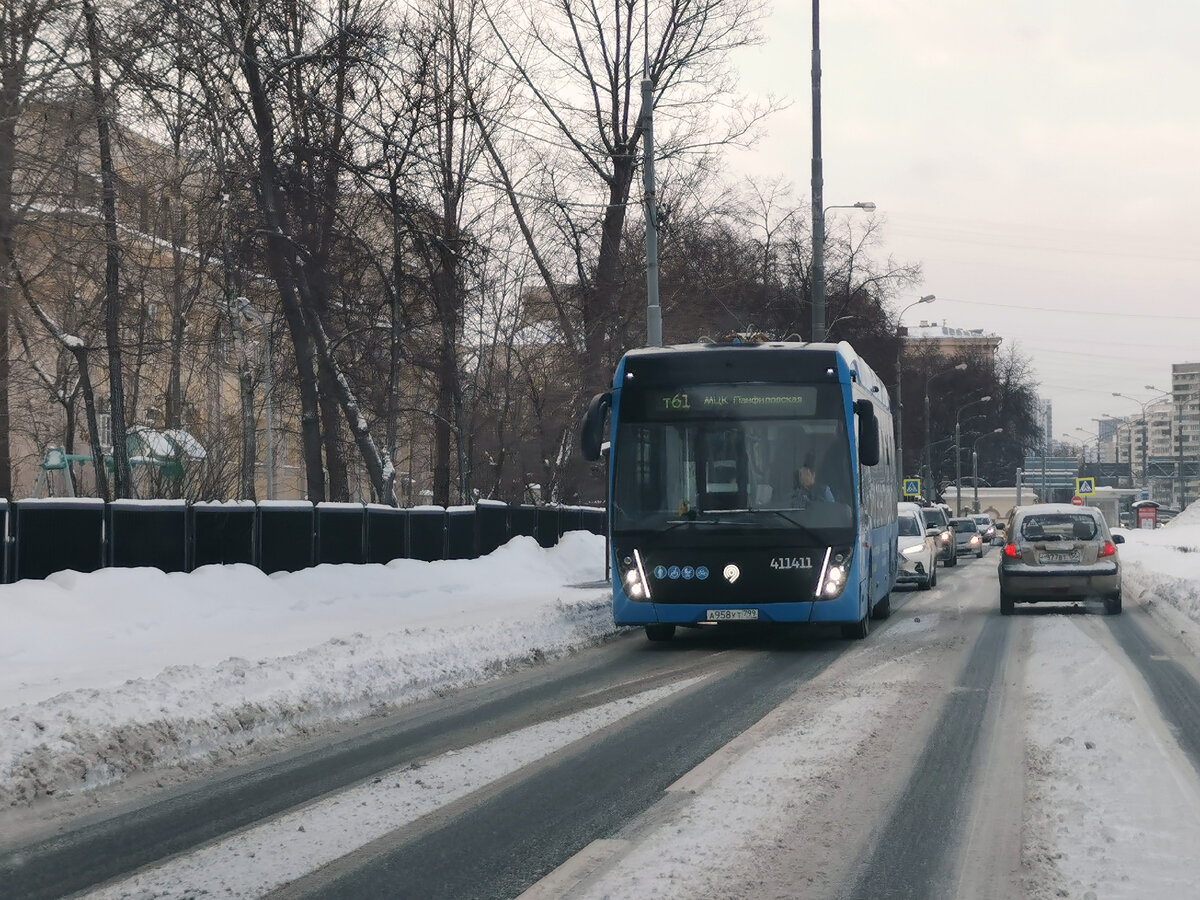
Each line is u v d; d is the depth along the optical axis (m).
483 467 45.09
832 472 16.84
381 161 29.22
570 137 38.62
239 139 27.78
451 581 25.80
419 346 33.56
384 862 6.30
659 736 10.02
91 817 7.62
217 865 6.31
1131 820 6.79
